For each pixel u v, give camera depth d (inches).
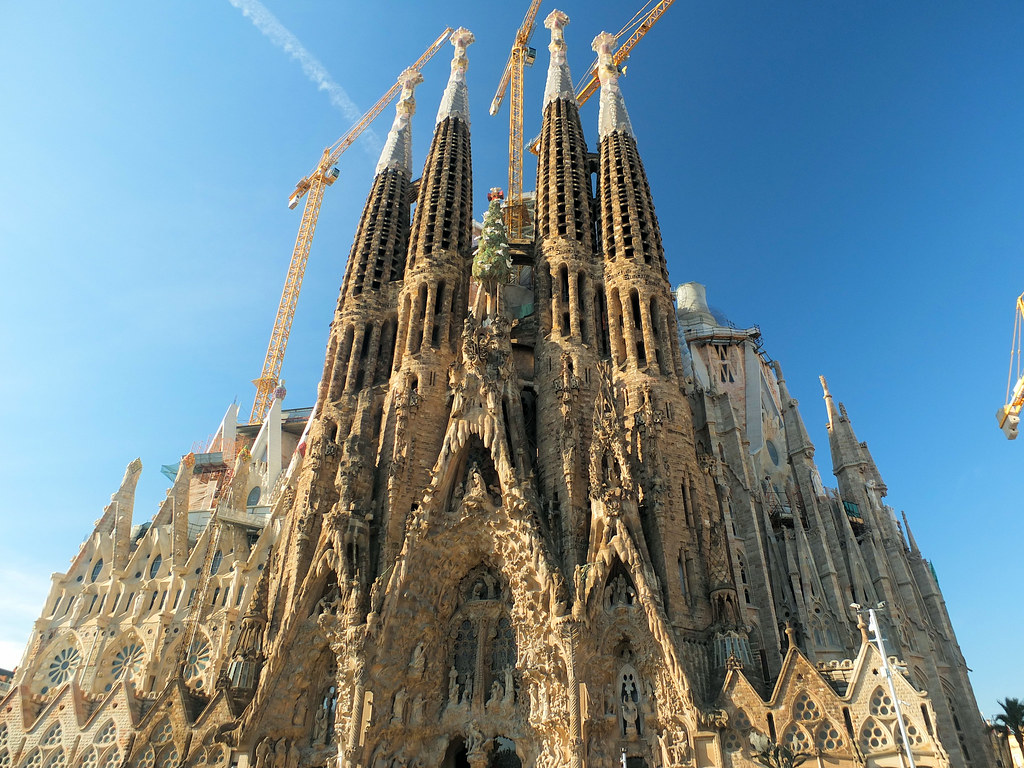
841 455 3216.0
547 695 1851.6
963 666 2802.7
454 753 2079.2
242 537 3206.2
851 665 2151.8
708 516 2213.3
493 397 2301.9
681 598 1985.7
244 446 4320.9
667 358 2490.2
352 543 2171.5
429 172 3193.9
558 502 2236.7
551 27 3678.6
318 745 1993.1
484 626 2114.9
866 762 1640.0
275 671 2026.3
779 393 3673.7
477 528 2142.0
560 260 2770.7
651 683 1843.0
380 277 3014.3
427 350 2625.5
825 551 2746.1
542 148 3238.2
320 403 2706.7
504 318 2583.7
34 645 3038.9
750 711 1717.5
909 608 2775.6
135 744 2160.4
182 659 2433.6
